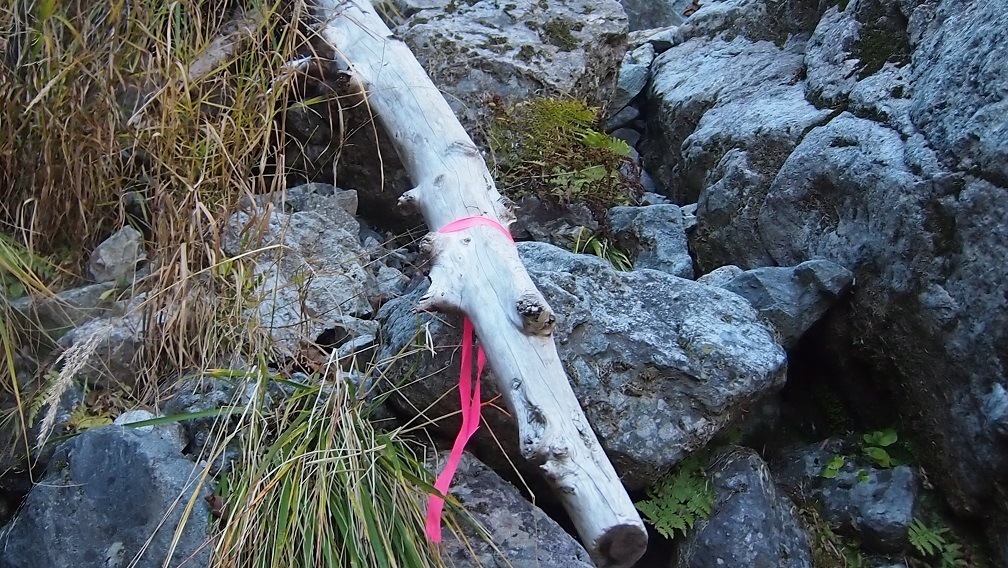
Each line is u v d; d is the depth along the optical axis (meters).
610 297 2.42
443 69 3.42
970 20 2.58
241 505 1.82
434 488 1.88
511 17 3.65
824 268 2.59
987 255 2.25
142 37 2.48
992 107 2.31
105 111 2.44
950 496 2.39
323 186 3.25
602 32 3.71
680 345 2.34
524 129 3.38
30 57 2.44
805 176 2.82
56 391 1.94
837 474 2.52
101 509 1.89
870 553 2.43
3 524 2.12
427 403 2.29
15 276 2.41
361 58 2.82
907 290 2.43
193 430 2.16
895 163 2.52
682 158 3.45
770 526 2.27
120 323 2.34
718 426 2.29
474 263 2.16
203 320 2.34
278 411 2.10
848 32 3.11
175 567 1.79
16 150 2.51
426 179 2.54
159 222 2.38
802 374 2.82
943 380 2.37
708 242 3.17
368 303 2.79
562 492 1.88
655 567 2.40
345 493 1.87
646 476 2.30
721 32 3.95
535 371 1.96
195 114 2.47
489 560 1.99
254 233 2.47
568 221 3.30
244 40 2.64
